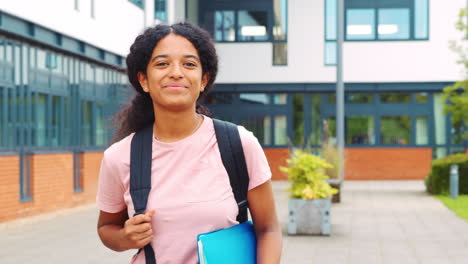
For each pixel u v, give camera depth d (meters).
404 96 28.30
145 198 2.00
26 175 13.12
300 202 10.54
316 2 28.06
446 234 10.64
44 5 13.60
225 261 1.95
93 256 8.27
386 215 13.80
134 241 1.95
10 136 12.46
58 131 14.73
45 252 8.58
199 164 2.01
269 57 28.23
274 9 28.23
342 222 12.48
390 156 28.31
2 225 11.50
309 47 28.12
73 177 15.41
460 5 27.67
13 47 12.61
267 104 28.62
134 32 19.39
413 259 8.19
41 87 13.85
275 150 28.48
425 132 28.27
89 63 16.53
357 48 28.14
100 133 17.38
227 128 2.06
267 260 2.07
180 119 2.03
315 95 28.50
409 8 27.92
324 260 8.09
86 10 15.96
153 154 2.03
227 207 2.01
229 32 28.42
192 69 2.00
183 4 27.89
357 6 28.12
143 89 2.13
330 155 17.52
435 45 27.81
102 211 2.17
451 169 18.34
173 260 1.98
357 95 28.47
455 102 21.88
